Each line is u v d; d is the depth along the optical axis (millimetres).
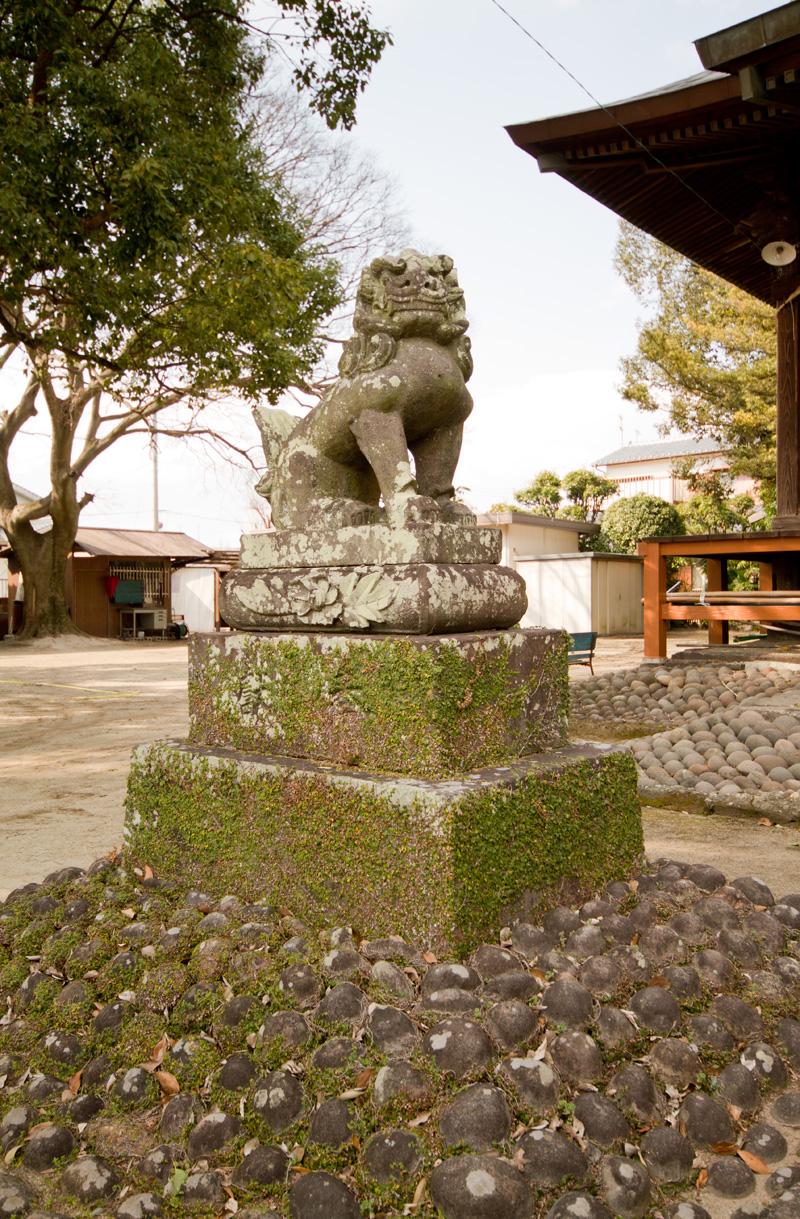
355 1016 1971
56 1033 2117
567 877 2627
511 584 2914
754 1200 1655
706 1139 1770
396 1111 1738
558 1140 1649
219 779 2764
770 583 11430
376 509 2893
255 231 9859
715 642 10961
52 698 10789
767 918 2541
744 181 9258
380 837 2332
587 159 8359
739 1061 1970
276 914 2504
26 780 5793
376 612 2592
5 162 6691
